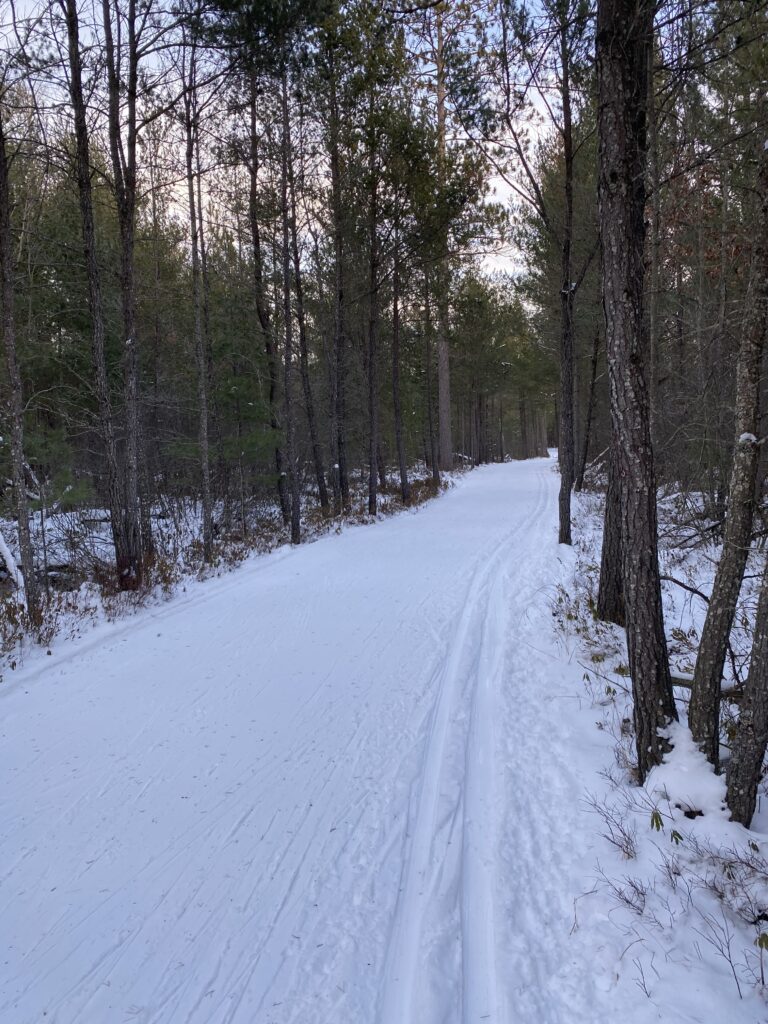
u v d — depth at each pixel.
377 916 3.00
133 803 4.01
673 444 8.27
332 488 22.53
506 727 4.75
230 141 13.27
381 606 8.39
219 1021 2.49
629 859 3.03
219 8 8.84
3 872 3.40
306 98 12.93
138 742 4.84
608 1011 2.30
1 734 5.06
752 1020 2.16
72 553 12.36
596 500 18.41
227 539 14.44
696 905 2.68
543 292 20.00
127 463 9.53
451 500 21.16
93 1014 2.54
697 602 6.89
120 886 3.26
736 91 6.29
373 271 16.81
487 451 47.91
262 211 15.20
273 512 19.45
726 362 7.72
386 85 14.02
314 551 12.85
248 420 15.92
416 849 3.46
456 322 24.28
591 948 2.60
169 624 8.02
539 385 35.72
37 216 13.59
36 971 2.76
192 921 3.01
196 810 3.91
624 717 4.52
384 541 13.59
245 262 16.73
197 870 3.36
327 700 5.48
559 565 10.01
